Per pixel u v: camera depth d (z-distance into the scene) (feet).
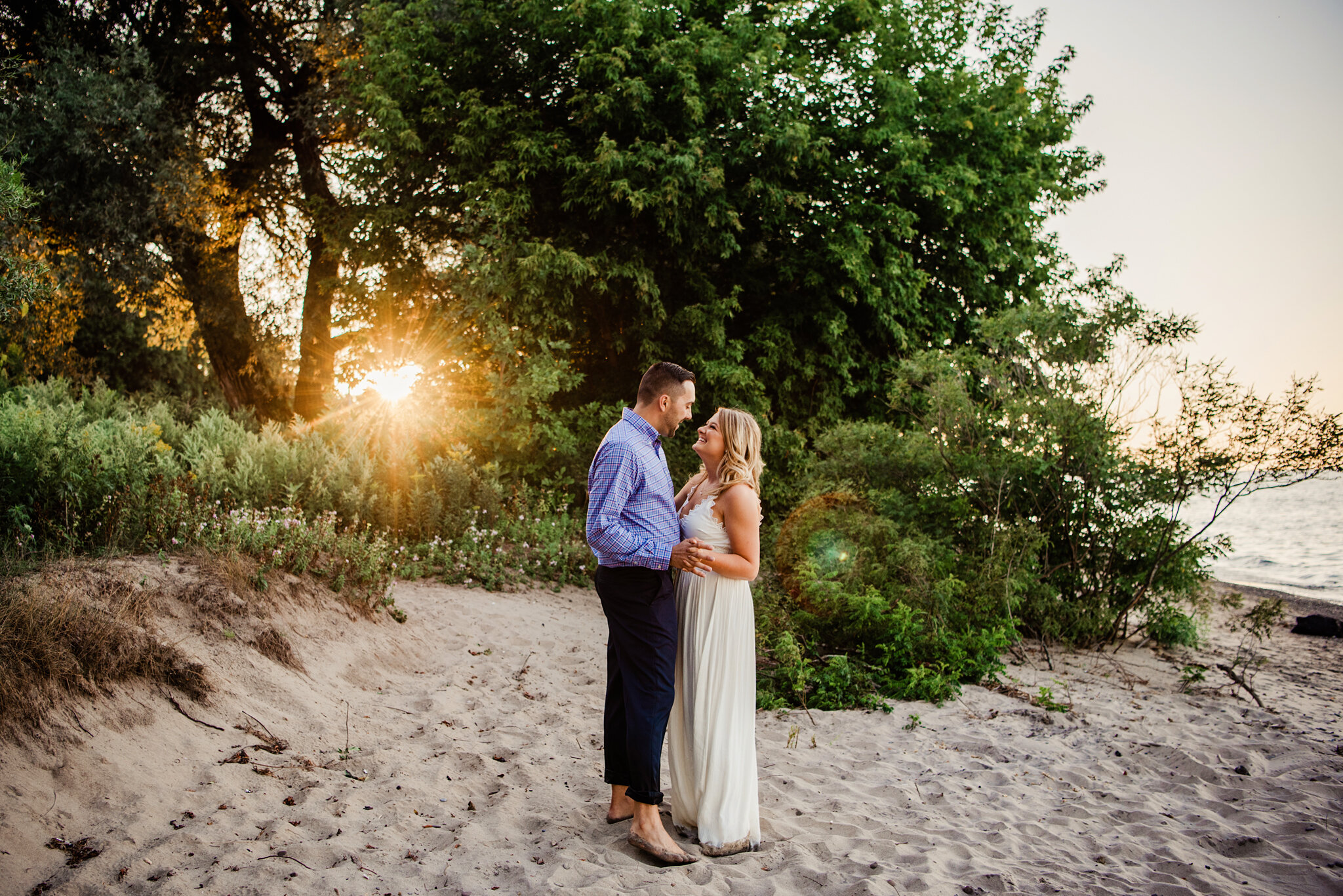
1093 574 27.37
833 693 18.93
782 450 39.24
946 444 27.86
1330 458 23.54
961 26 48.21
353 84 40.32
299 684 15.24
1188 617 27.86
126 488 17.79
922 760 15.70
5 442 16.65
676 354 40.91
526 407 35.22
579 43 38.47
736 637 11.39
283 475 25.23
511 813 11.85
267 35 49.49
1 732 10.72
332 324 40.88
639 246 39.47
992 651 22.21
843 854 11.21
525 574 27.58
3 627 11.84
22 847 9.37
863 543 24.53
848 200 41.75
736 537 11.35
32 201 18.11
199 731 12.75
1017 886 10.43
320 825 10.92
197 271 47.67
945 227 44.68
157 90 41.34
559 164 36.78
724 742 11.20
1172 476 26.03
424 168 38.96
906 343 41.98
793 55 42.57
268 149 50.88
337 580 19.12
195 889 9.07
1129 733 17.78
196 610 15.33
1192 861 11.41
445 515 28.04
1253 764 15.87
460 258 36.65
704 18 42.34
